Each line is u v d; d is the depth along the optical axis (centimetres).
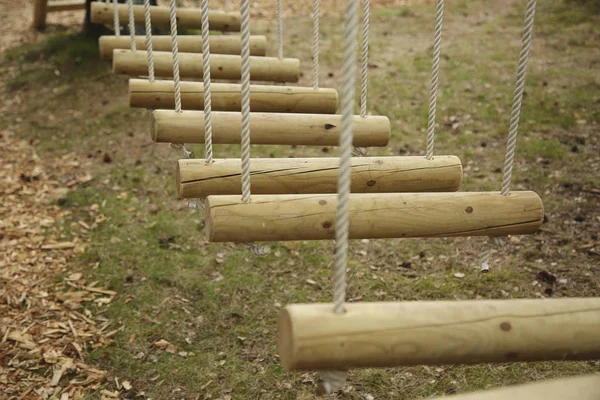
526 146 596
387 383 353
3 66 875
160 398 357
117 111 741
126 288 453
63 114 746
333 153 629
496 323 160
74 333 408
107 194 584
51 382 367
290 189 267
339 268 157
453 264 454
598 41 828
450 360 159
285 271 462
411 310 159
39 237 519
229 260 479
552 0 997
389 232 230
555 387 147
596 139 598
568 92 694
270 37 934
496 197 238
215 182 262
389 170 272
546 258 444
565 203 504
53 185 604
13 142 695
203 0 265
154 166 630
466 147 607
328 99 370
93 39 896
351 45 159
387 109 697
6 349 391
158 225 529
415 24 977
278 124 318
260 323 412
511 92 708
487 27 930
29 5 1137
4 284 455
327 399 345
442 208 232
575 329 162
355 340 153
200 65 420
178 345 397
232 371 373
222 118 313
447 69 789
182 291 447
